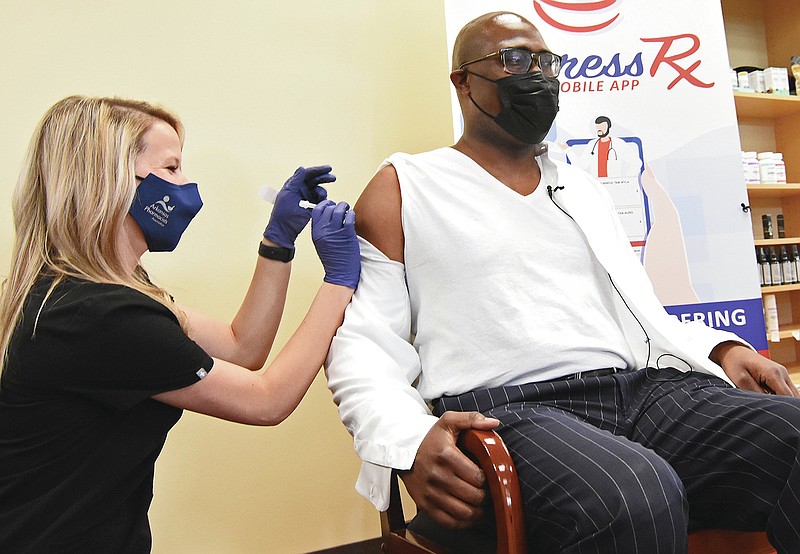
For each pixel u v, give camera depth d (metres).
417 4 2.68
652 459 1.01
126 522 1.16
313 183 1.54
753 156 3.31
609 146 2.44
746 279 2.53
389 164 1.45
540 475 1.04
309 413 2.40
